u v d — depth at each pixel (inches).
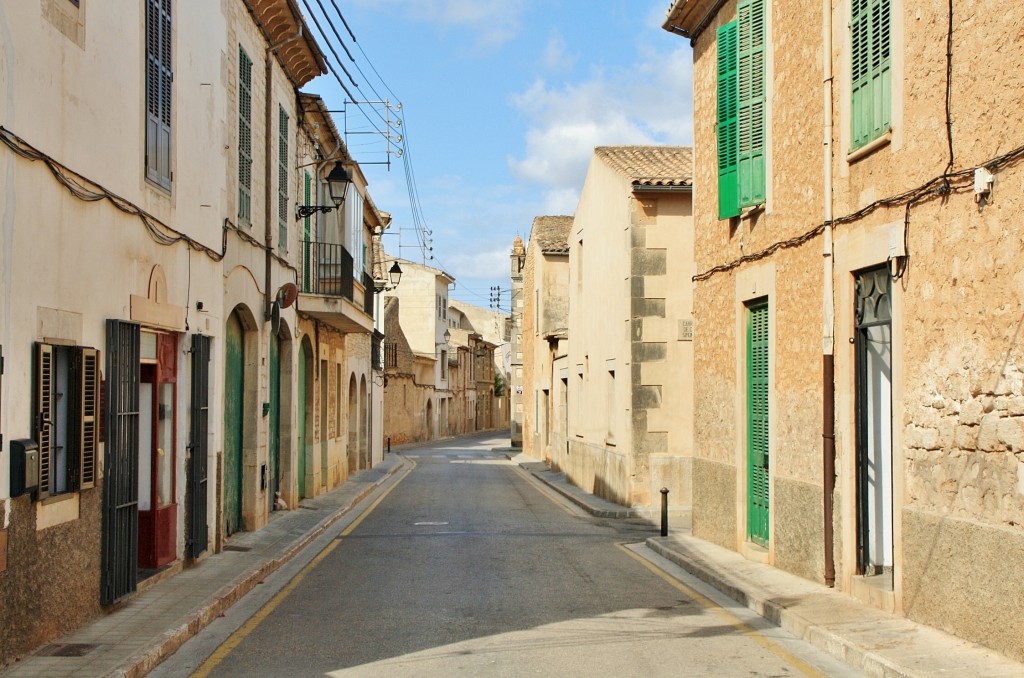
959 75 322.3
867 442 413.7
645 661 322.7
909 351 357.1
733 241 559.8
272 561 521.0
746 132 529.7
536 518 825.5
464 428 3449.8
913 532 352.2
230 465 620.4
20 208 299.3
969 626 315.6
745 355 546.3
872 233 387.2
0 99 283.3
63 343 331.6
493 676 303.4
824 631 340.5
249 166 621.0
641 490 870.4
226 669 316.2
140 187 410.0
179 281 464.8
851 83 410.6
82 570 351.9
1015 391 292.4
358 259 1028.5
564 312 1614.2
